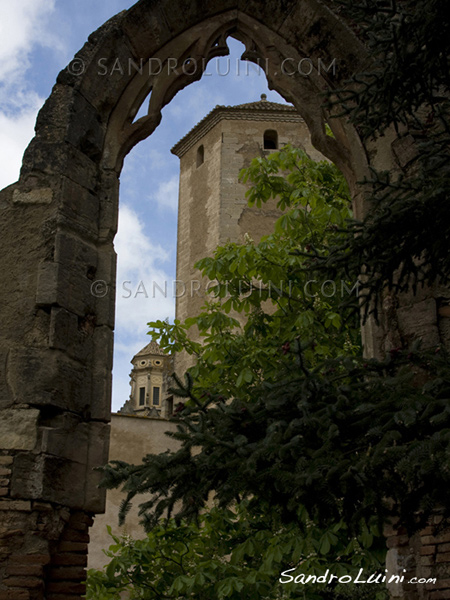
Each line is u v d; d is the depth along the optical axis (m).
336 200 12.70
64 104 8.59
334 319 10.64
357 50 8.73
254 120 28.16
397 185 5.51
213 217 27.36
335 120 8.74
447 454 3.90
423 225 5.25
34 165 8.28
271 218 27.06
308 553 8.01
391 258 5.53
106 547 16.83
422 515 4.43
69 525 7.18
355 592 8.67
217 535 9.57
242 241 26.64
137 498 17.42
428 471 3.93
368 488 4.27
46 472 6.98
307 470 4.33
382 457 4.15
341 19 8.88
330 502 4.36
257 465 4.66
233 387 11.27
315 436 4.69
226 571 8.80
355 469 4.18
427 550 6.38
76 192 8.28
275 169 12.88
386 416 4.52
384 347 7.40
